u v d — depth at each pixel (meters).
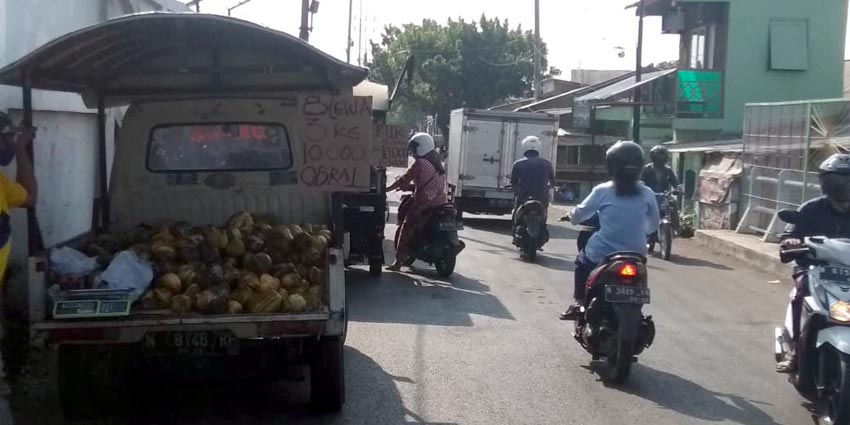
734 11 27.81
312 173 6.45
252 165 7.58
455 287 12.30
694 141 28.30
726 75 28.00
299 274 6.29
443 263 13.05
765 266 14.91
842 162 6.70
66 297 5.63
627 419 6.66
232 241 6.38
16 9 8.16
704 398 7.27
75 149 9.87
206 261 6.18
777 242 16.61
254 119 7.54
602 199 7.86
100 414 6.52
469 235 19.78
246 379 6.29
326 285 6.02
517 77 53.94
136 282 5.82
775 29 27.80
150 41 6.66
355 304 10.87
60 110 9.16
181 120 7.51
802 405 7.12
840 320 6.04
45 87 7.06
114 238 6.61
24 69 5.98
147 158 7.50
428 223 12.99
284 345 6.30
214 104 7.52
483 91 53.72
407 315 10.26
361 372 7.79
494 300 11.39
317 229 7.06
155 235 6.54
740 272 14.63
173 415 6.58
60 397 6.23
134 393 6.76
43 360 7.84
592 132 28.39
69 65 6.68
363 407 6.80
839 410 5.98
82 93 7.82
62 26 9.60
